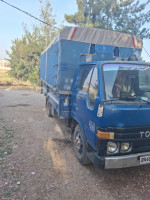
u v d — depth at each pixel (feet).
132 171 12.12
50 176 11.25
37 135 17.98
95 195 9.74
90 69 12.10
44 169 11.97
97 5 61.77
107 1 61.87
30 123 21.76
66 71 14.55
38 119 23.66
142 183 10.86
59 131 19.45
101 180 11.06
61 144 16.08
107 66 10.80
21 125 20.77
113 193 9.93
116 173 11.85
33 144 15.78
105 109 8.98
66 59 14.46
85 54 14.89
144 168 12.51
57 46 15.51
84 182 10.82
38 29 75.31
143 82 11.33
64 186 10.38
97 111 9.53
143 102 9.91
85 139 11.40
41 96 46.50
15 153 13.93
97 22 62.28
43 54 29.14
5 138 16.72
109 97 9.71
